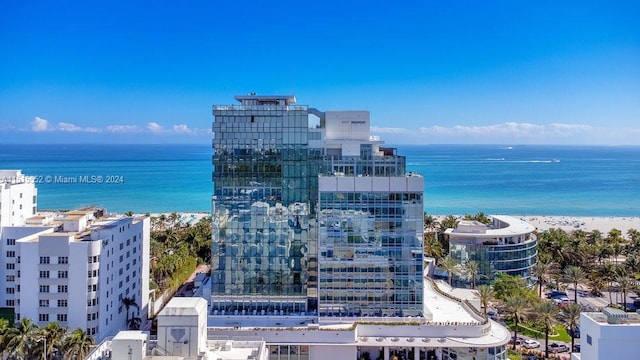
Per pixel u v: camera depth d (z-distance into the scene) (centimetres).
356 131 12131
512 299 12138
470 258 16438
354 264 10862
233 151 11350
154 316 13900
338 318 10750
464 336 10269
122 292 12350
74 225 11819
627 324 7962
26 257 10819
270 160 11362
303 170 11356
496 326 10975
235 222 11356
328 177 10825
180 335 6688
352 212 10850
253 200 11362
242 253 11356
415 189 10812
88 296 10794
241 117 11344
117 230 12025
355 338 10138
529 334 13088
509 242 16762
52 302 10806
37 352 8831
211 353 7131
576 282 15275
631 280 16262
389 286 10869
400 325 10325
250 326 10550
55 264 10806
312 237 11400
